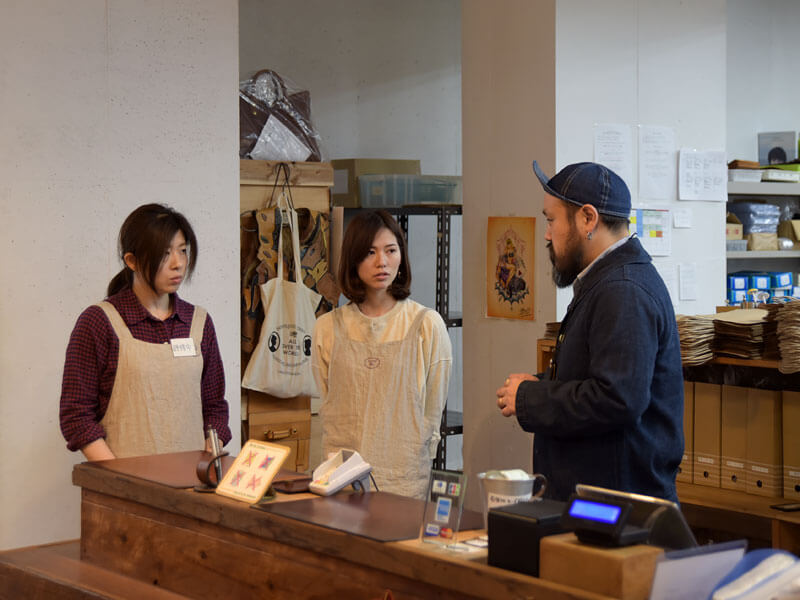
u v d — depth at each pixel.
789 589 1.42
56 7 3.77
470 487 4.39
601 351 2.19
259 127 4.97
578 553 1.49
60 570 2.44
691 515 3.43
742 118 6.60
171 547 2.27
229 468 2.23
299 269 4.85
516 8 4.54
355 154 6.29
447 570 1.65
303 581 1.94
